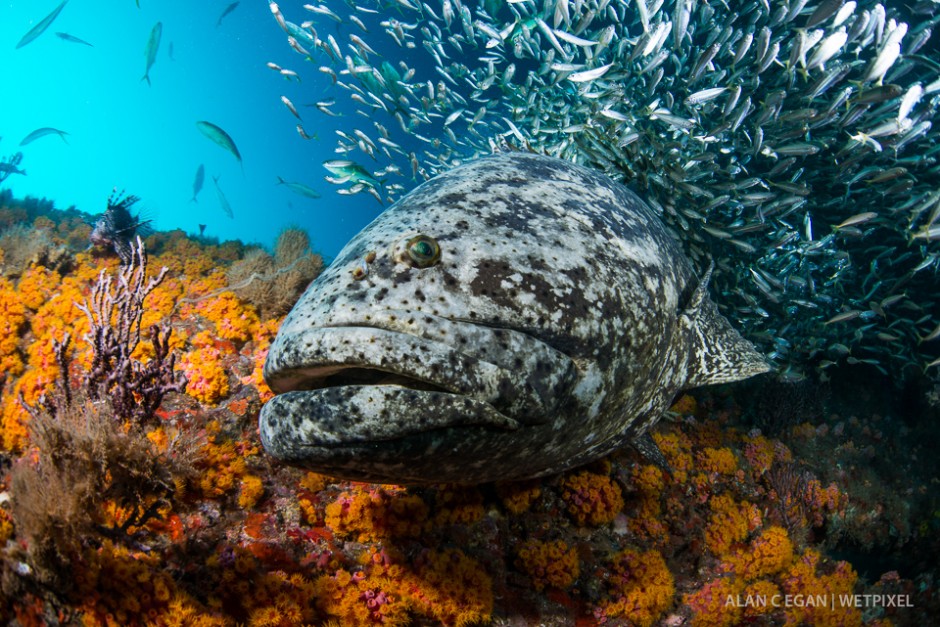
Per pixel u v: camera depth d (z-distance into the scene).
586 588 0.88
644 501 1.00
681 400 1.37
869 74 1.27
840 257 1.69
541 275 0.64
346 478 0.62
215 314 1.12
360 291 0.60
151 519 0.73
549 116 1.95
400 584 0.76
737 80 1.58
